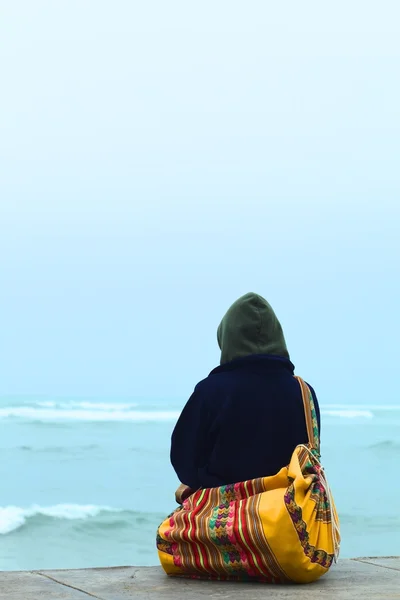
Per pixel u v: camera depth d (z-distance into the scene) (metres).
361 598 3.13
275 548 3.35
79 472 28.61
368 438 41.19
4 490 24.61
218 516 3.49
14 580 3.58
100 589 3.35
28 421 46.66
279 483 3.51
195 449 3.72
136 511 20.89
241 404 3.65
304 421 3.72
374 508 20.70
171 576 3.69
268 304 3.86
